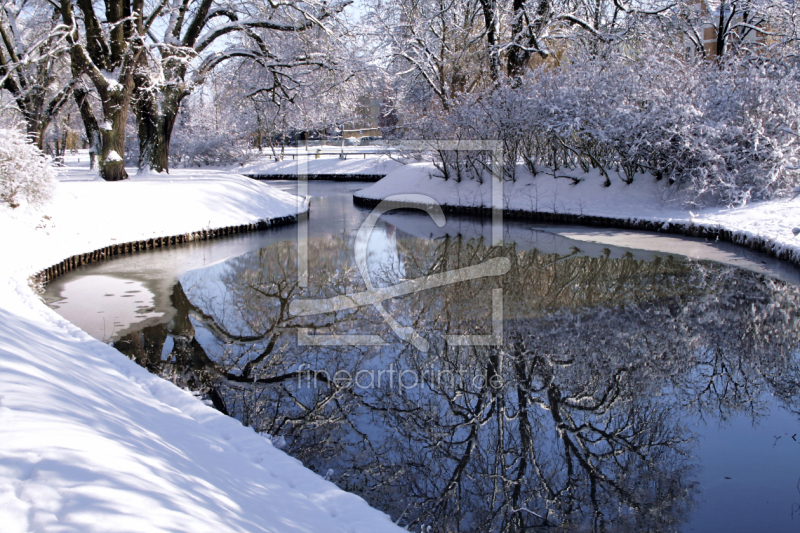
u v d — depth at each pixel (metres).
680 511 4.35
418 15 25.09
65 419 2.76
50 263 11.42
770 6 21.58
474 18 24.83
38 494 2.04
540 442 5.52
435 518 4.34
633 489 4.71
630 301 9.77
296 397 6.34
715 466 5.01
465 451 5.32
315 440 5.43
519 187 20.47
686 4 20.66
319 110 26.78
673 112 15.88
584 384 6.75
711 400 6.32
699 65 17.67
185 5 19.66
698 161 15.81
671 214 15.81
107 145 18.39
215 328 8.60
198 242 15.70
